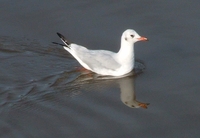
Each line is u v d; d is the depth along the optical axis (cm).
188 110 1491
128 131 1406
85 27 1891
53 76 1680
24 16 1942
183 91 1577
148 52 1788
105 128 1417
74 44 1727
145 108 1507
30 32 1877
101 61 1691
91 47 1797
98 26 1894
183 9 1959
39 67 1722
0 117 1466
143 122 1446
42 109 1504
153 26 1886
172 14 1936
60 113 1483
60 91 1602
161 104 1525
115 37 1842
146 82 1642
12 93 1584
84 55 1703
